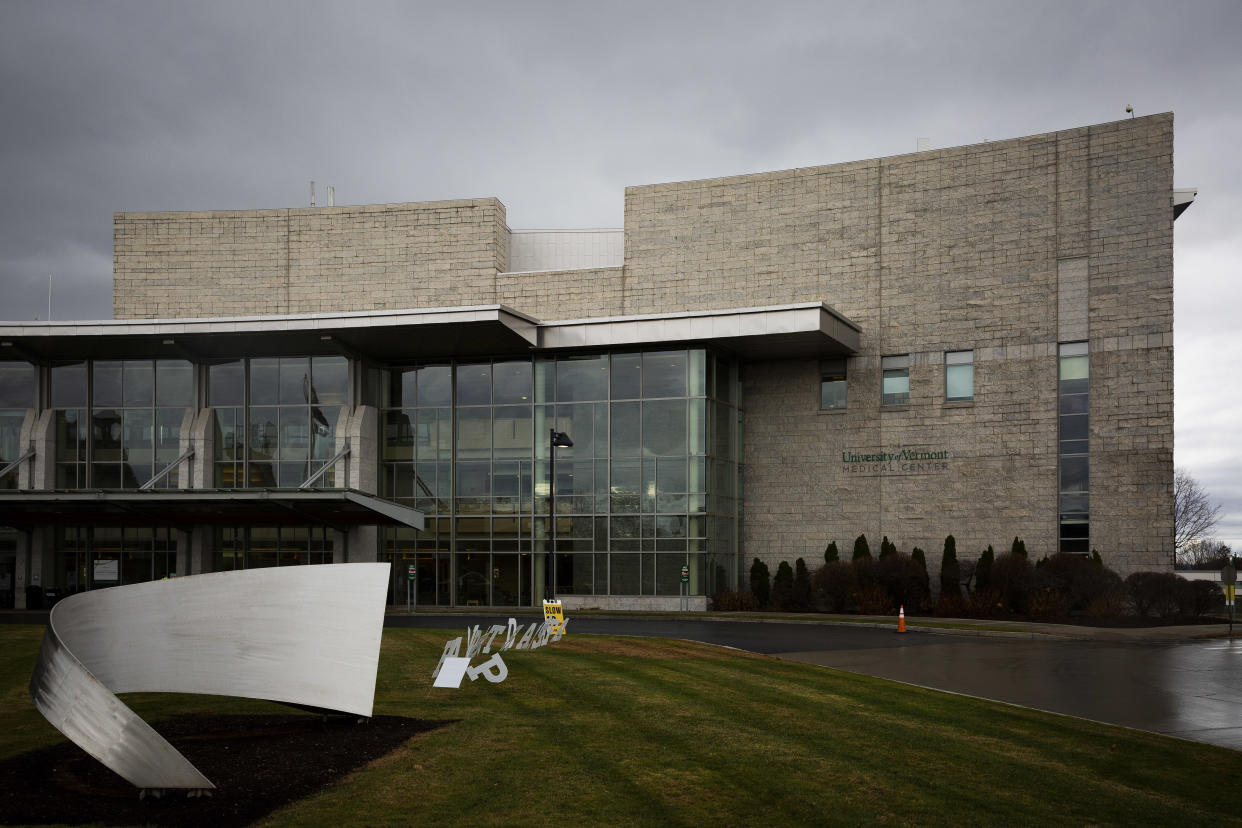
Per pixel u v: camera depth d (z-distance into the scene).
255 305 47.16
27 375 43.97
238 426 43.09
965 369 41.25
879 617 35.91
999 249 40.81
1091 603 36.09
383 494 43.97
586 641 23.84
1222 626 33.12
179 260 47.62
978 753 11.59
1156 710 15.67
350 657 11.52
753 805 9.05
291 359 43.22
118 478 43.00
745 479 44.38
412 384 44.34
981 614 37.19
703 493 40.56
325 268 46.97
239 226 47.50
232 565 43.38
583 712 13.52
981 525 40.41
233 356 43.38
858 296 42.78
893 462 42.03
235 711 13.34
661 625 32.31
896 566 38.91
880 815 8.88
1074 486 39.16
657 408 41.50
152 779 8.56
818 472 43.25
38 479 42.47
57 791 9.00
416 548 43.53
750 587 42.72
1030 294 40.22
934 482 41.31
